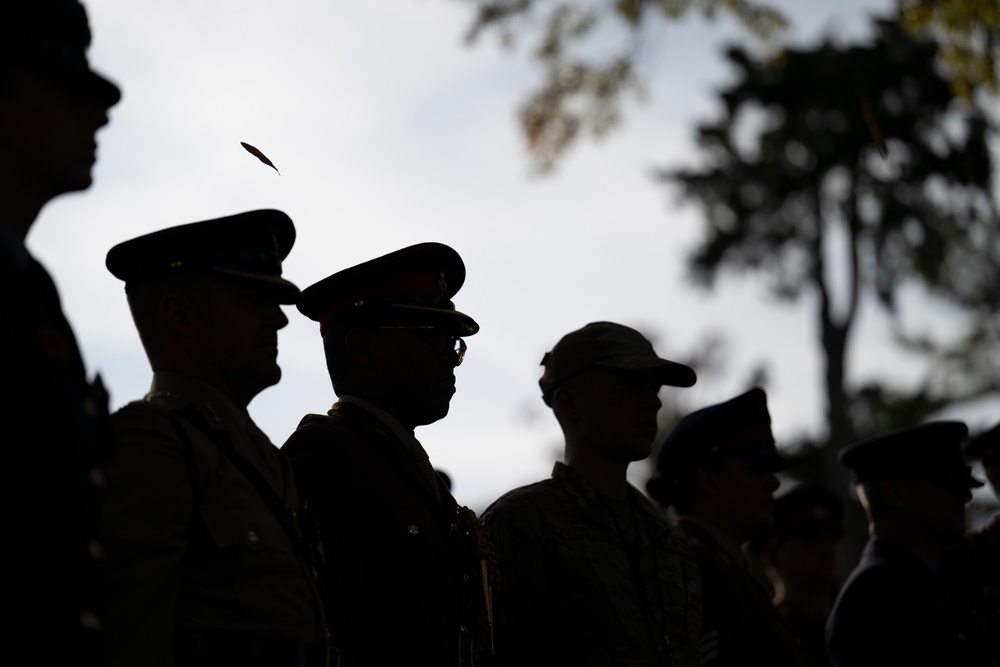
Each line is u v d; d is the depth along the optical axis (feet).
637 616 13.23
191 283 9.67
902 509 17.15
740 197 91.09
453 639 11.01
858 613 16.19
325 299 12.05
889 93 86.53
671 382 14.43
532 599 12.90
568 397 14.15
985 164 85.40
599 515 13.58
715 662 14.83
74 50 7.80
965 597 16.44
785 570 20.27
